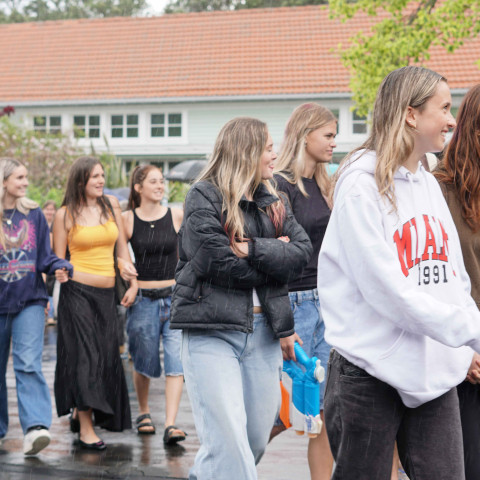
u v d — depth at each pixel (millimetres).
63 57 32438
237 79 29641
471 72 27203
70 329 6117
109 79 31016
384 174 3020
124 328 10602
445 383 3045
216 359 3807
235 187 3850
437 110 3053
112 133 31016
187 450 6035
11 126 23031
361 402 3047
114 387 6184
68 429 6738
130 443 6246
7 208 5930
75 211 6199
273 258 3814
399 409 3064
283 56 30094
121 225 6441
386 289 2900
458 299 3121
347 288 3068
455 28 15547
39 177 22141
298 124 4840
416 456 3086
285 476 5395
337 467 3146
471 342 2900
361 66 16516
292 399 4363
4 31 34281
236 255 3781
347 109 28797
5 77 31875
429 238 3078
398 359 2973
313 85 28562
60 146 22828
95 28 33625
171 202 20594
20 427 6781
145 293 6422
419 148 3113
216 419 3750
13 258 5891
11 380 8742
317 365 4273
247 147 3895
